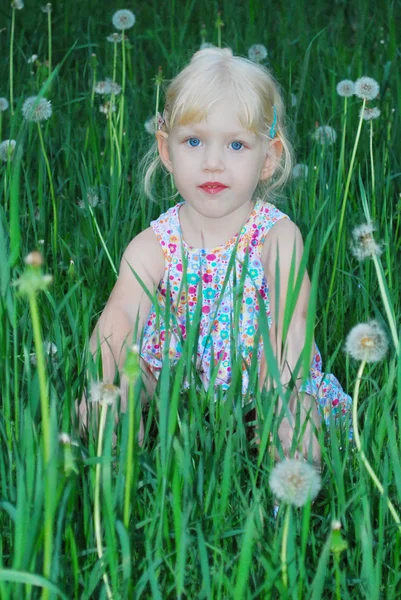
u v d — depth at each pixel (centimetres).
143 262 299
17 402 230
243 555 177
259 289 299
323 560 177
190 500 206
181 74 276
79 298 313
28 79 543
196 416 226
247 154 274
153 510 211
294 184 403
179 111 270
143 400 299
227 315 297
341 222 324
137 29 699
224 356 297
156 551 198
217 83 267
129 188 436
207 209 278
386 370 251
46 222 404
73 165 452
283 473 180
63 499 188
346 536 225
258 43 611
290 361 276
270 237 293
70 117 501
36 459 207
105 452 184
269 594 190
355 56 561
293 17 678
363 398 296
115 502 195
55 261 345
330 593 220
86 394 244
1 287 225
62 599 169
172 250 300
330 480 229
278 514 211
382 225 372
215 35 612
